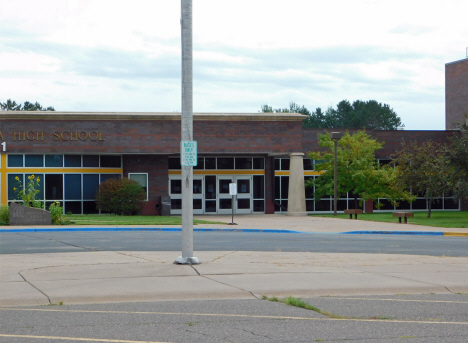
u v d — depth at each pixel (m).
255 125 34.66
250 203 38.38
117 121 33.31
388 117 105.94
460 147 30.22
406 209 42.06
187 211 12.46
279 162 39.19
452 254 15.77
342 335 6.79
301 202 35.41
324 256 14.66
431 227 26.20
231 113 34.50
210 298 9.40
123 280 10.55
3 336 6.70
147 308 8.52
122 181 33.16
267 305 8.75
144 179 35.09
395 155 38.69
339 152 36.22
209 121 34.16
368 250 16.66
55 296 9.17
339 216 34.94
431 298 9.42
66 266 12.22
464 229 25.03
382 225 27.42
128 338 6.62
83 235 21.30
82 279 10.64
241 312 8.19
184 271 11.52
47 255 14.50
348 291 9.92
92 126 33.06
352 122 104.81
